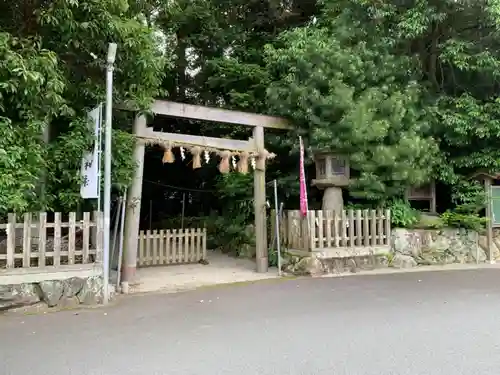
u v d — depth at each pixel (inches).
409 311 215.3
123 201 295.0
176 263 400.2
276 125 381.7
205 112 345.7
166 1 329.7
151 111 301.4
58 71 246.7
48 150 264.2
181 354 156.2
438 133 416.5
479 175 410.9
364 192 374.6
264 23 521.0
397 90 386.3
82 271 241.9
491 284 287.0
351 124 353.4
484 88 430.9
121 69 283.4
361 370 138.9
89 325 197.3
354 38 393.7
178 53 521.3
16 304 223.9
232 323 197.8
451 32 418.3
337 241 351.9
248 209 450.0
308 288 281.7
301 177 353.7
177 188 541.0
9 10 263.7
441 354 152.3
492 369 138.0
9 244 225.9
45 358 153.2
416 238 388.2
